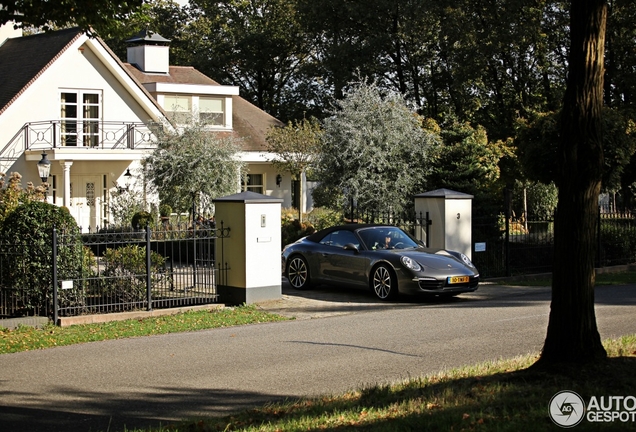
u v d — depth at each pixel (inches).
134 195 1077.1
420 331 440.1
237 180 1074.1
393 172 912.9
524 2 1331.2
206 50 1956.2
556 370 289.4
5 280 498.9
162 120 1115.3
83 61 1188.5
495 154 1151.6
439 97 1718.8
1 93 1152.2
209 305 546.9
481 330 438.3
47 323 478.3
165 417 276.2
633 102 1237.7
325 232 646.5
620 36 1261.1
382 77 1690.5
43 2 458.6
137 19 509.0
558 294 293.6
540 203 1512.1
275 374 340.2
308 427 246.2
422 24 1499.8
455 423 240.2
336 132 923.4
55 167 1165.7
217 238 585.3
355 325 468.8
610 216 868.0
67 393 312.5
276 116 2012.8
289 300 589.9
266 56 1984.5
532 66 1487.5
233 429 250.5
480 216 824.3
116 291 527.2
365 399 279.7
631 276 767.1
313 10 1638.8
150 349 404.5
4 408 289.7
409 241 629.9
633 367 291.7
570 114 289.3
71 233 503.5
